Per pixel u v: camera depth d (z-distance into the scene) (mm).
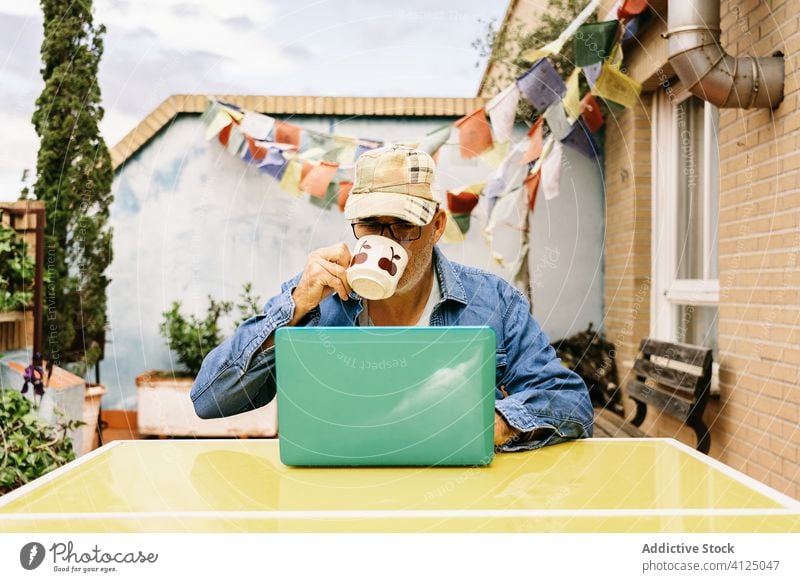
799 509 873
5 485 2244
